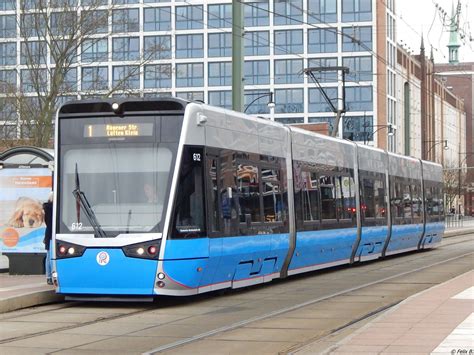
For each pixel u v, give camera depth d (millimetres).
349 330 10961
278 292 16594
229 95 78312
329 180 21281
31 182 18344
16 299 13805
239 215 15562
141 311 13523
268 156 17281
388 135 81062
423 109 102438
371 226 24703
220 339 10539
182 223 13711
